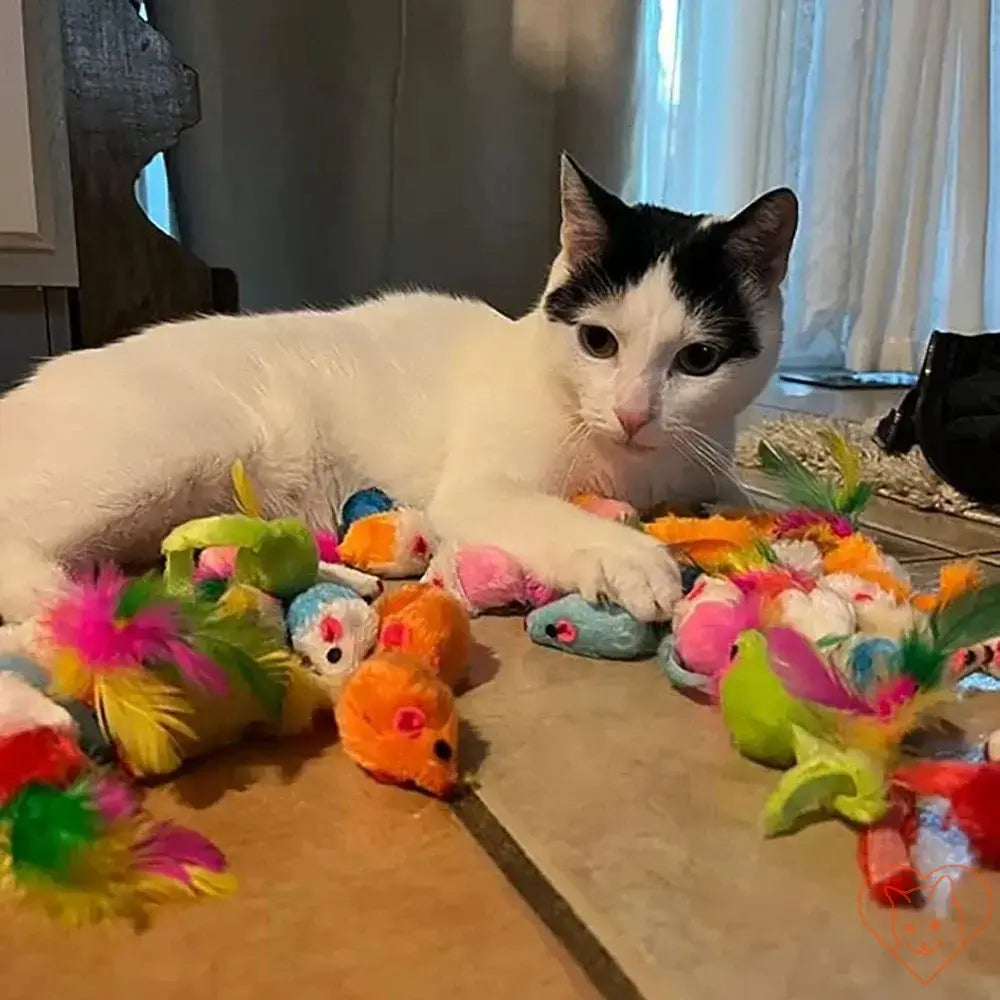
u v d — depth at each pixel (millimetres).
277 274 2812
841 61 2828
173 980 527
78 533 1005
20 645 789
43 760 637
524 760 752
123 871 597
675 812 685
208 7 2574
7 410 1063
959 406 1536
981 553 1344
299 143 2740
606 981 527
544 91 2713
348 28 2693
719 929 566
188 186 2664
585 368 1187
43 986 522
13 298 1832
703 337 1163
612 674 908
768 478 1639
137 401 1075
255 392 1176
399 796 708
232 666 743
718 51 2939
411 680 736
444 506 1170
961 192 2877
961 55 2797
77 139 1911
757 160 2873
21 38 1673
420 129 2773
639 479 1259
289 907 586
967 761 734
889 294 3018
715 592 888
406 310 1381
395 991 520
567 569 1002
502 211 2812
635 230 1197
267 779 731
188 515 1107
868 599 926
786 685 729
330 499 1253
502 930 566
